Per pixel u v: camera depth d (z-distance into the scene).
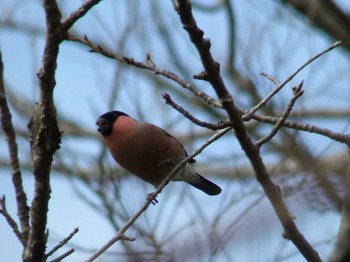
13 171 6.45
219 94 6.02
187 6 5.41
